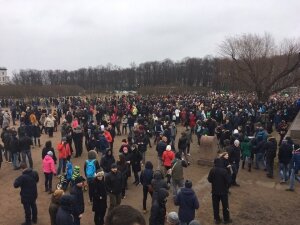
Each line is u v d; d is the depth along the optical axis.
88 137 23.36
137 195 15.06
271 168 17.53
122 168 14.15
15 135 18.94
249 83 47.50
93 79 141.00
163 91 87.12
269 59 47.69
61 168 17.39
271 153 17.36
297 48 45.59
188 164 20.08
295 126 24.42
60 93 89.88
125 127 30.58
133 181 16.94
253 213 13.23
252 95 59.84
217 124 26.92
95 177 10.96
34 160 21.23
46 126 28.33
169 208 13.61
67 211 8.48
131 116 29.53
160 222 9.59
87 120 31.42
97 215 11.07
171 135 22.31
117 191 11.46
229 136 20.64
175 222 7.93
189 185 10.41
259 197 14.88
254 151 18.62
